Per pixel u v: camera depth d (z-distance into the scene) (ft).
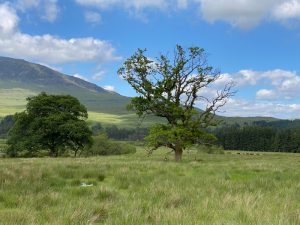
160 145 140.36
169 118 144.05
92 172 59.67
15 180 46.73
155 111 142.10
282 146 533.96
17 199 34.55
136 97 141.49
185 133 135.03
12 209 31.86
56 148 239.50
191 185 46.29
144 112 144.05
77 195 38.86
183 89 141.69
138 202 33.40
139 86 140.46
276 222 25.32
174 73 138.10
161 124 145.38
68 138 240.73
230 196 35.86
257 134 563.07
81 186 47.32
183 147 137.69
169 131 134.31
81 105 247.70
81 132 235.20
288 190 43.91
